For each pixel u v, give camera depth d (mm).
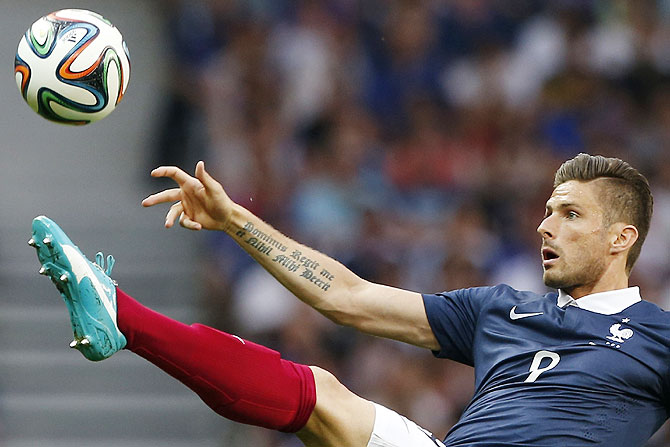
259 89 42844
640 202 19047
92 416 36844
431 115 42188
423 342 19594
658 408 18109
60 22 17734
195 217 18859
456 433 18156
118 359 37938
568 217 18922
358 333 35531
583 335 18297
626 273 19062
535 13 44875
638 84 43438
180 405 37188
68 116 17797
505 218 38969
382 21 44469
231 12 44125
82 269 16484
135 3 49688
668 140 42125
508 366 18391
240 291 37750
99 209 42250
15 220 41344
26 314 38719
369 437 17859
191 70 43344
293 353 35406
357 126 41719
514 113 42719
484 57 44031
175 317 39125
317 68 42812
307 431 17922
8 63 46688
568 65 43688
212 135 41875
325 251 37594
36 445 36188
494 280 37125
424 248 37781
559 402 17719
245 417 17641
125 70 18031
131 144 45250
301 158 40844
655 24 44500
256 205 39500
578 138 42375
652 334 18219
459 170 40719
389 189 40094
